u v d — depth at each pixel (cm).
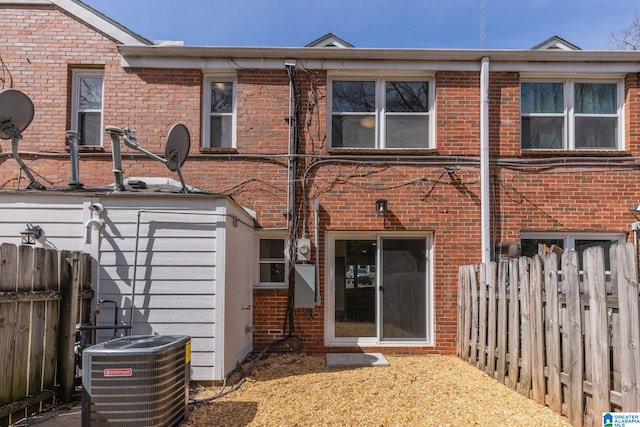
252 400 459
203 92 746
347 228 714
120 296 516
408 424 392
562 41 819
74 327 459
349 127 749
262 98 733
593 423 365
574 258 393
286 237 726
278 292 700
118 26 733
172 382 372
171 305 520
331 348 693
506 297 524
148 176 718
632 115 724
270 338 695
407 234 728
